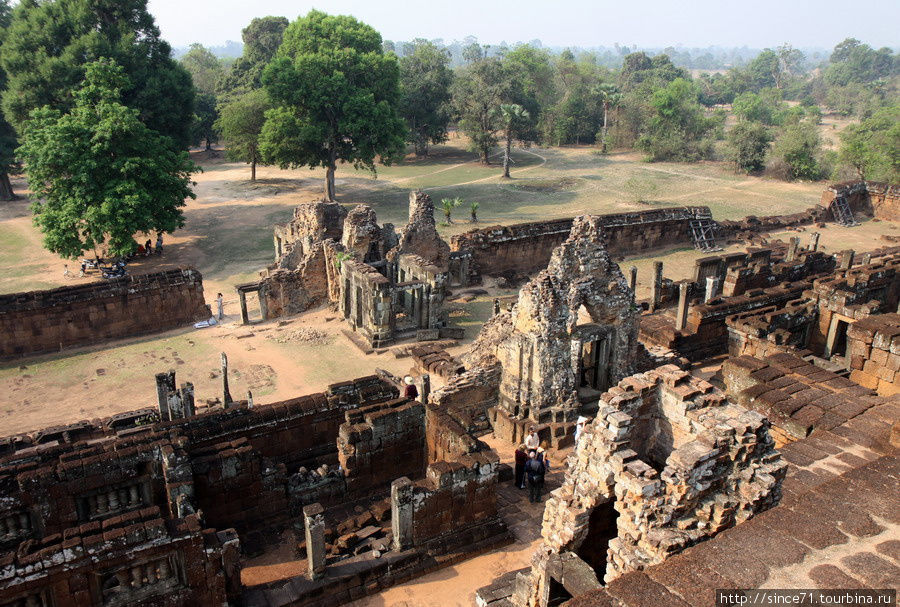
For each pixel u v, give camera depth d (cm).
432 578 1598
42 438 2141
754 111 11600
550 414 2312
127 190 4119
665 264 4803
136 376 2941
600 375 2436
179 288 3469
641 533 1152
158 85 5312
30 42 5166
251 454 1723
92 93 4409
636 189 6950
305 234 3875
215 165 8500
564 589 1230
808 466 1493
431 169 8412
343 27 6525
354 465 1911
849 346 2570
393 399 2112
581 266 2283
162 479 1717
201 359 3116
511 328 2383
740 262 3891
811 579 686
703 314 2956
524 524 1831
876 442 1570
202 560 1352
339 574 1527
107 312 3316
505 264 4528
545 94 10656
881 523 771
